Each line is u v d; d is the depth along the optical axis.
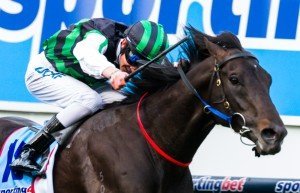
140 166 9.51
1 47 15.33
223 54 9.32
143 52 10.16
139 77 10.05
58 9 15.22
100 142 9.79
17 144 10.70
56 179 10.22
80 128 10.16
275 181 14.37
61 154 10.20
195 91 9.48
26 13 15.33
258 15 14.88
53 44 10.70
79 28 10.55
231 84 9.15
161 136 9.67
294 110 14.78
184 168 9.77
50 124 10.31
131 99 10.19
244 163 14.88
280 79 14.84
